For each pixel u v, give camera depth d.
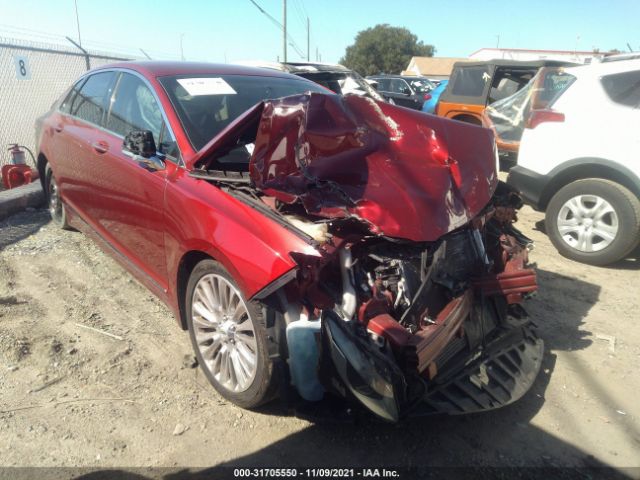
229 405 2.99
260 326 2.60
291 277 2.44
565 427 2.93
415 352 2.30
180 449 2.67
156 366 3.32
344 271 2.53
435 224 2.68
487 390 2.79
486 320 3.09
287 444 2.72
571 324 4.05
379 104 3.14
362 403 2.26
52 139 4.99
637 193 4.96
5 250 4.96
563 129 5.38
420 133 3.10
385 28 70.19
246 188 2.86
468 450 2.73
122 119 3.99
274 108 2.75
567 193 5.31
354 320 2.45
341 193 2.61
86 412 2.90
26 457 2.58
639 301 4.46
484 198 3.08
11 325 3.68
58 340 3.54
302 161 2.71
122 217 3.82
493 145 3.43
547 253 5.56
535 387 3.26
